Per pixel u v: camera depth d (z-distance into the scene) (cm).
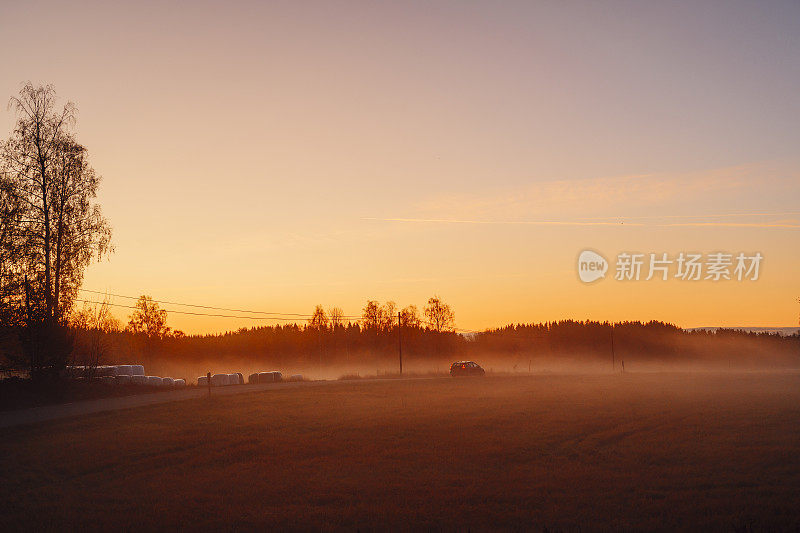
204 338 14875
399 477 1839
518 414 3191
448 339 13425
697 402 3756
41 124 4644
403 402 3884
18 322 4238
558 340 14800
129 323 10131
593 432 2609
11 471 1952
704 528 1297
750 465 1909
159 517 1455
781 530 1260
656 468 1905
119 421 3002
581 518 1400
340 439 2472
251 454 2206
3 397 3797
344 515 1453
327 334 14150
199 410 3459
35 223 4509
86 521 1431
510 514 1441
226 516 1459
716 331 14512
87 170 4797
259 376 6962
